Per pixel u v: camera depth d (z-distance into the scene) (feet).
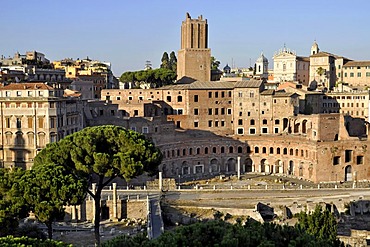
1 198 252.83
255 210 354.13
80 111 482.69
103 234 318.24
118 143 300.61
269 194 406.62
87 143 290.56
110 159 285.64
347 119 588.91
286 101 590.96
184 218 353.10
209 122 617.62
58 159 291.38
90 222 352.69
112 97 655.76
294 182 497.46
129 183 444.96
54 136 422.82
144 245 152.97
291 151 537.24
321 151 498.28
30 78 643.04
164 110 626.23
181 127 606.96
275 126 599.16
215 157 558.97
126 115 578.25
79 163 285.02
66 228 331.57
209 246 150.51
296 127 581.12
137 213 361.10
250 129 609.42
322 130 519.60
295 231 167.12
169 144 518.37
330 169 501.97
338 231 323.78
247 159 568.41
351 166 508.53
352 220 373.61
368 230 347.56
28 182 255.91
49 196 255.50
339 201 388.57
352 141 506.89
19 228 282.36
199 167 549.13
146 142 306.55
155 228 314.96
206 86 620.49
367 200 393.09
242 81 633.20
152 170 311.27
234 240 146.82
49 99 416.67
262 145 561.84
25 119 419.95
